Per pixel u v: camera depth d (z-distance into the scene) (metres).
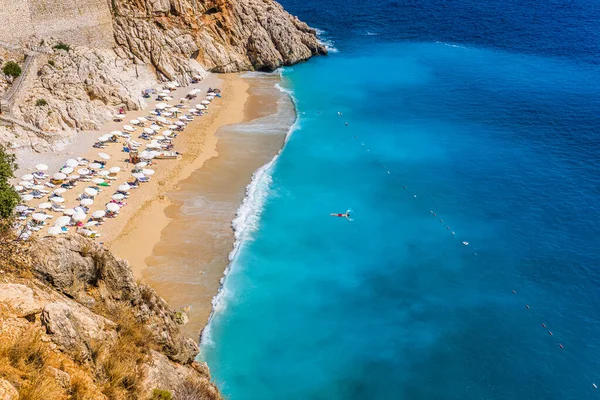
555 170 87.12
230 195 76.69
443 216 75.62
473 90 118.06
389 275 64.44
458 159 90.31
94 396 20.83
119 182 75.50
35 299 22.80
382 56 139.12
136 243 64.69
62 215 66.44
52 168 75.75
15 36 90.44
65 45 97.19
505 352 54.78
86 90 93.06
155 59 111.62
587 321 58.72
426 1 191.50
